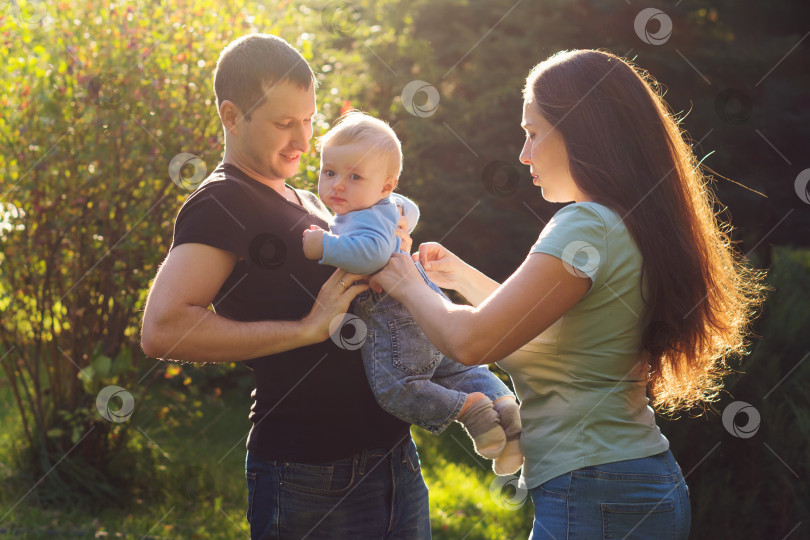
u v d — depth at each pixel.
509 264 6.84
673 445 3.69
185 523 3.96
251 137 1.79
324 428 1.81
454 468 5.02
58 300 4.17
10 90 4.03
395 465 1.92
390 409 1.84
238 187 1.75
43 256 4.09
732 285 1.79
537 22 7.03
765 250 4.39
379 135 1.85
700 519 3.61
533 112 1.71
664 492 1.59
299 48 4.54
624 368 1.61
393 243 1.79
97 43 4.13
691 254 1.61
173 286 1.63
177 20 4.18
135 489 4.28
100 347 4.18
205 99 4.15
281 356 1.82
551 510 1.61
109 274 4.19
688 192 1.68
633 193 1.60
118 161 4.05
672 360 1.64
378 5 7.55
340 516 1.85
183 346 1.62
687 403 1.91
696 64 6.79
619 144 1.63
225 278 1.71
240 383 6.44
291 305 1.79
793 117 6.55
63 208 4.06
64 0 4.13
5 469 4.26
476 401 1.91
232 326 1.65
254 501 1.87
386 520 1.91
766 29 7.04
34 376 4.27
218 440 5.39
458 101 7.09
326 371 1.80
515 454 1.94
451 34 7.46
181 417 5.54
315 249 1.69
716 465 3.62
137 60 4.07
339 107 4.91
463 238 6.89
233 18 4.41
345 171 1.83
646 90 1.70
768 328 3.57
